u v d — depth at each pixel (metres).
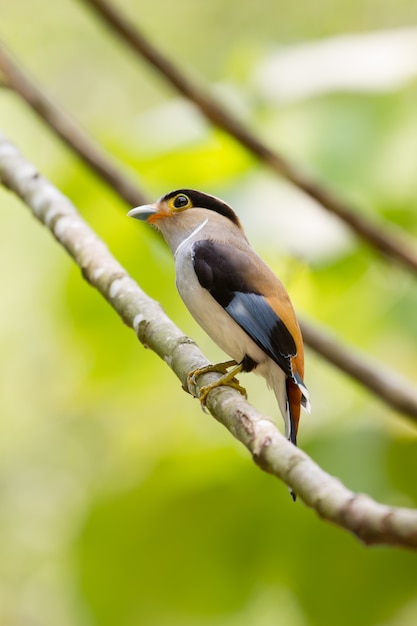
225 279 6.90
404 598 8.43
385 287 9.62
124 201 8.88
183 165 9.40
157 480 8.89
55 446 13.10
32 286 12.40
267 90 9.33
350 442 8.81
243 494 8.67
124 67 15.24
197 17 14.61
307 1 14.31
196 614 8.70
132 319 6.35
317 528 8.51
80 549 8.78
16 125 12.61
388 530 3.80
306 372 9.96
